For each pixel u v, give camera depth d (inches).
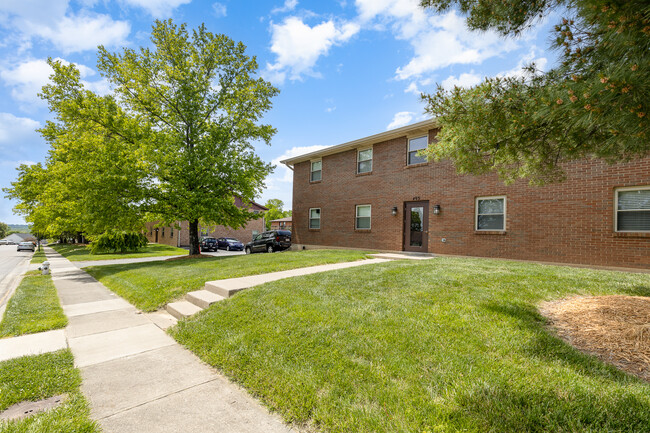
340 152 598.9
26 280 408.2
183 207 534.0
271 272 304.0
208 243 1112.8
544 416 77.4
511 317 145.8
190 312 205.8
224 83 631.2
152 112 590.9
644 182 283.4
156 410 98.7
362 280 234.5
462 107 159.6
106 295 299.4
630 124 93.3
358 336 135.3
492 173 388.2
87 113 501.7
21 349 154.1
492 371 100.8
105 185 477.7
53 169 579.8
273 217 1927.9
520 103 141.9
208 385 116.0
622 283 206.4
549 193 342.3
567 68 116.2
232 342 145.1
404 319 149.9
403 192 487.8
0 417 94.0
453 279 218.2
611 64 99.3
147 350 152.9
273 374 113.8
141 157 516.4
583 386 89.8
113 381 119.4
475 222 405.1
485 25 142.1
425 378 100.3
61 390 111.3
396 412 84.4
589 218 315.3
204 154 567.8
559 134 144.2
